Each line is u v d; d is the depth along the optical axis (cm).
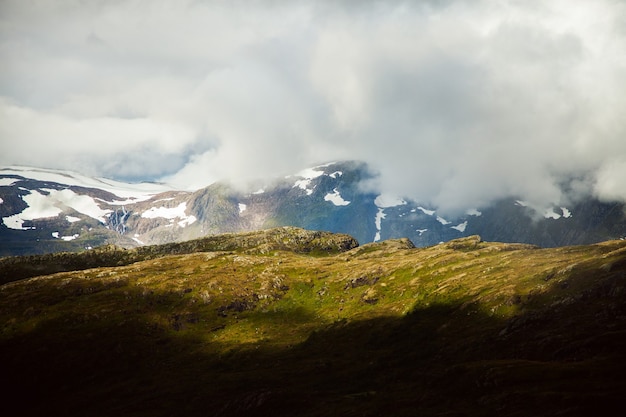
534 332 15112
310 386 17212
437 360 16500
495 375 11944
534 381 11212
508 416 9869
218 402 17425
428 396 12550
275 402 14812
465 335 17662
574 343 12862
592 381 10375
